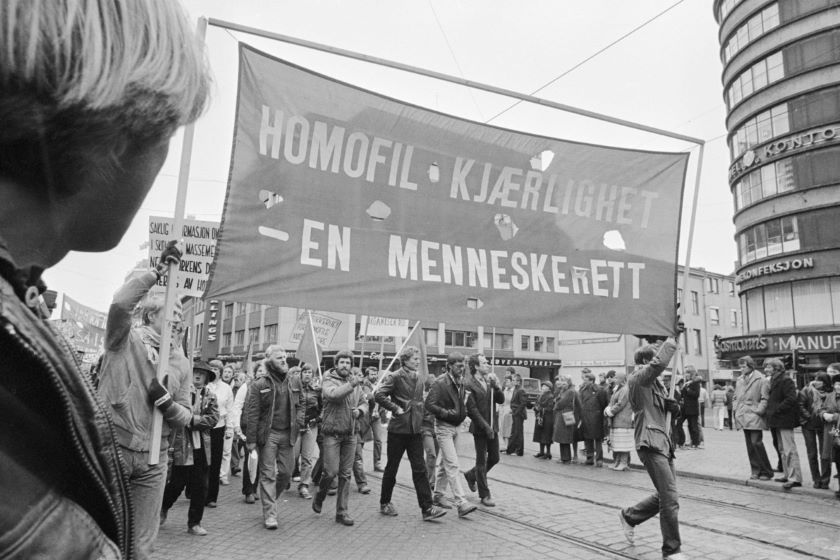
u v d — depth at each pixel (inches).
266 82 160.1
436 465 339.3
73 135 18.2
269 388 263.6
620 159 215.9
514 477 402.3
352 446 270.5
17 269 18.2
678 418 586.6
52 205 19.7
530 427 915.4
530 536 243.3
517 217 196.7
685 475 415.5
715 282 1961.1
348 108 171.3
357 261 168.1
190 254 235.8
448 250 183.0
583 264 204.2
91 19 17.6
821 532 248.4
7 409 16.5
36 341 17.5
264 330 1563.7
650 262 214.7
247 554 217.0
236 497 329.4
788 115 1187.3
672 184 222.2
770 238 1215.6
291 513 286.7
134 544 22.6
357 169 171.9
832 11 1129.4
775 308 1206.9
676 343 211.6
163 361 125.3
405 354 279.6
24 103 16.7
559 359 1894.7
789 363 1127.0
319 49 161.5
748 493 345.7
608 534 245.8
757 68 1254.9
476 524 263.6
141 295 135.3
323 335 461.1
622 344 1726.1
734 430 857.5
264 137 159.0
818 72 1144.8
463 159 189.5
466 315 181.9
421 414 276.4
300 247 161.2
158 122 20.6
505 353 1812.3
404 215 177.5
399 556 216.1
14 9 16.1
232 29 152.6
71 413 18.3
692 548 225.1
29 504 16.8
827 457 346.6
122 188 21.2
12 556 15.9
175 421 143.0
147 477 141.5
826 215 1125.7
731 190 1362.0
